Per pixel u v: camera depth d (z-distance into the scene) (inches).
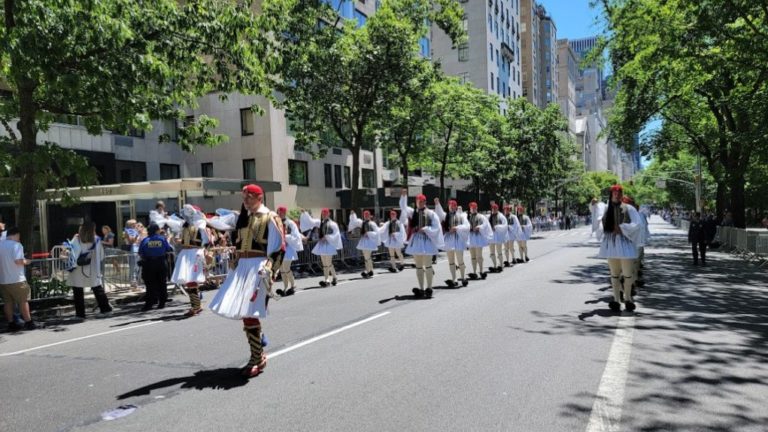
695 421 174.6
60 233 884.0
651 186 4286.4
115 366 257.0
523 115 1765.5
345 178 1423.5
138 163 1103.0
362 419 178.4
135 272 553.6
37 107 494.6
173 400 201.9
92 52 458.9
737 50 632.4
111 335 341.7
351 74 805.9
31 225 487.5
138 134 1100.5
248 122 1177.4
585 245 1197.1
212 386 217.5
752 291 473.1
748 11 594.2
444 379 219.6
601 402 191.6
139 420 182.7
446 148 1256.2
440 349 268.1
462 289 489.1
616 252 361.4
